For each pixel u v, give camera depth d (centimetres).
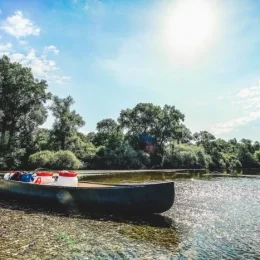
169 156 7538
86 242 818
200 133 11538
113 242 831
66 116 5978
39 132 5397
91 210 1278
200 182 2970
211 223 1133
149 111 7800
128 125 7912
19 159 4603
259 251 812
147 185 1205
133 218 1184
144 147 7625
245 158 10650
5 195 1520
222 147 11469
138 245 816
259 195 1992
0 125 4691
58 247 762
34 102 4781
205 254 775
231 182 3052
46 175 1575
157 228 1029
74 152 5944
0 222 988
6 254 685
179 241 880
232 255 775
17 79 4709
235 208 1466
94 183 1673
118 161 6138
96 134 9469
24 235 849
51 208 1310
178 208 1428
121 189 1236
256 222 1160
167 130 7744
